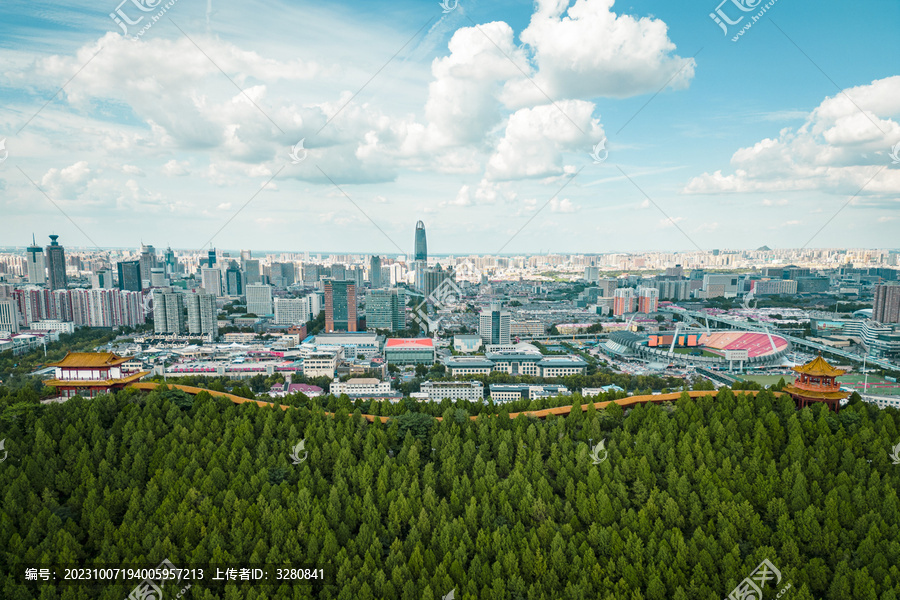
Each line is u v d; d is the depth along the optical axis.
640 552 107.12
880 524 108.25
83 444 134.38
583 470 132.00
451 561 107.44
